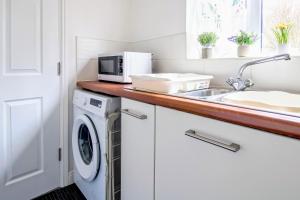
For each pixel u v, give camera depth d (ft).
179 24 5.48
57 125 5.64
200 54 5.37
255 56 4.25
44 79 5.29
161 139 3.21
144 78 3.89
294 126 1.83
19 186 5.10
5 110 4.76
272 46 4.26
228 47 5.05
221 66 4.61
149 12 6.32
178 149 2.96
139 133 3.62
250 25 4.59
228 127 2.36
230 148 2.28
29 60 5.00
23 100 5.01
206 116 2.56
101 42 6.31
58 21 5.42
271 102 3.21
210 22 5.32
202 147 2.64
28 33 4.94
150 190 3.48
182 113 2.86
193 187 2.80
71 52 5.72
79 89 5.70
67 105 5.73
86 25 5.95
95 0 6.09
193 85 4.05
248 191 2.23
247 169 2.22
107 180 4.26
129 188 3.97
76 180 5.69
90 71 6.13
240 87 3.95
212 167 2.55
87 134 5.18
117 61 5.26
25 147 5.12
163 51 5.98
